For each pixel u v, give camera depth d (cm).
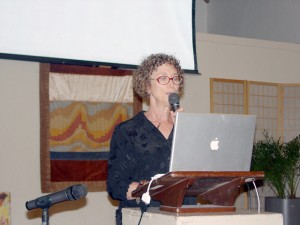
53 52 455
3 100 451
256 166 509
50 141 465
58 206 467
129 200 226
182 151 192
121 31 480
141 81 240
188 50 507
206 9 776
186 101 528
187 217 183
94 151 482
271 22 657
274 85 576
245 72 561
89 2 470
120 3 480
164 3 498
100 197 486
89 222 479
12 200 448
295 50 587
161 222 190
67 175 469
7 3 439
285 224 507
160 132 234
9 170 449
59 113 470
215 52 547
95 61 470
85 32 467
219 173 192
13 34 440
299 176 554
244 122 200
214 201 213
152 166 229
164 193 203
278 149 517
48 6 454
